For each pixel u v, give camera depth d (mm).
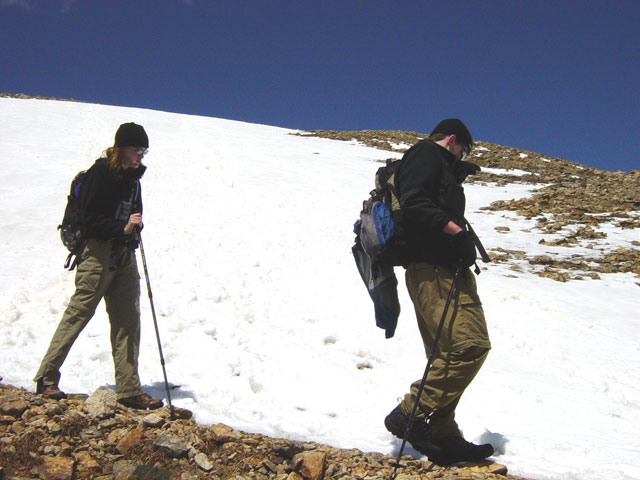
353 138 32344
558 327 7750
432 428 4004
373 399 5066
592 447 4371
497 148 32969
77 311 4406
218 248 10125
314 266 9703
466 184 21484
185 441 3988
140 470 3672
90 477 3600
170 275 8234
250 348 6023
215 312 6996
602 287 9922
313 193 16250
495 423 4758
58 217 11297
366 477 3742
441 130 4070
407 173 3902
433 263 3924
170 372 5258
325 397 5016
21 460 3648
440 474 3809
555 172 26281
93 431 4035
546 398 5508
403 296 8359
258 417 4523
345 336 6801
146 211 12453
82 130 23281
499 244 12742
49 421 4043
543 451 4254
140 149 4414
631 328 7961
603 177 23812
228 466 3830
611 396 5777
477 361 3830
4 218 10922
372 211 4051
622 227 14406
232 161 19922
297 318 7250
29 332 5875
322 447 4117
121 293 4523
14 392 4461
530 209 16234
